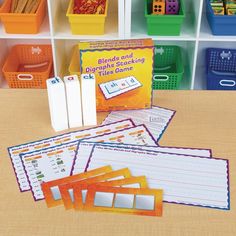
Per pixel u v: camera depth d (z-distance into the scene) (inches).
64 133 54.1
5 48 118.5
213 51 117.0
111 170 47.9
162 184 46.1
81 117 54.5
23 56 121.8
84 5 102.5
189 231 41.0
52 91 50.8
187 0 110.8
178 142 52.5
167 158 49.8
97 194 44.7
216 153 50.8
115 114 57.7
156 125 55.4
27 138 53.4
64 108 52.8
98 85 56.3
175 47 117.1
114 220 42.0
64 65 117.6
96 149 51.1
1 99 60.6
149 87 56.9
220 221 42.1
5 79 115.6
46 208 43.5
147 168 48.3
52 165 48.9
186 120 56.4
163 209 43.2
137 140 52.7
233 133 54.1
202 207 43.6
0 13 98.3
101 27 100.0
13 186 46.3
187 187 45.8
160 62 120.0
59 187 45.8
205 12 111.5
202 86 112.9
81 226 41.6
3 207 43.8
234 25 99.3
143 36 101.0
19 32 102.0
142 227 41.3
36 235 40.9
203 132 54.2
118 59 54.6
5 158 50.2
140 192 45.0
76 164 48.9
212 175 47.5
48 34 102.1
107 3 104.4
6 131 54.5
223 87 110.9
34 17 98.7
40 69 118.3
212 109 58.7
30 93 62.1
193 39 100.3
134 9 113.7
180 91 62.7
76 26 100.1
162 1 100.3
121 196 44.5
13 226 41.8
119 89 56.7
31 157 50.2
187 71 117.6
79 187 45.6
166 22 98.7
